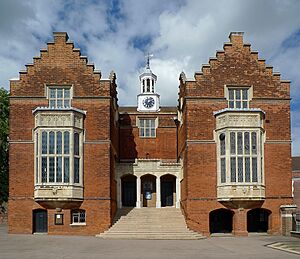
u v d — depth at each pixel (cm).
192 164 3152
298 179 6725
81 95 3203
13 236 2916
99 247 2331
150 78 5988
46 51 3241
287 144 3216
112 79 3397
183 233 2961
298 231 3011
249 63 3284
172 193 4131
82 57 3241
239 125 3120
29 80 3203
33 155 3128
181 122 3753
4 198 4141
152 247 2353
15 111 3164
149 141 4325
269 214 3167
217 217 3416
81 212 3116
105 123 3181
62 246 2370
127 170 3784
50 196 3011
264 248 2314
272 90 3269
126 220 3241
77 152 3119
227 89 3247
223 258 1909
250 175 3083
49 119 3080
